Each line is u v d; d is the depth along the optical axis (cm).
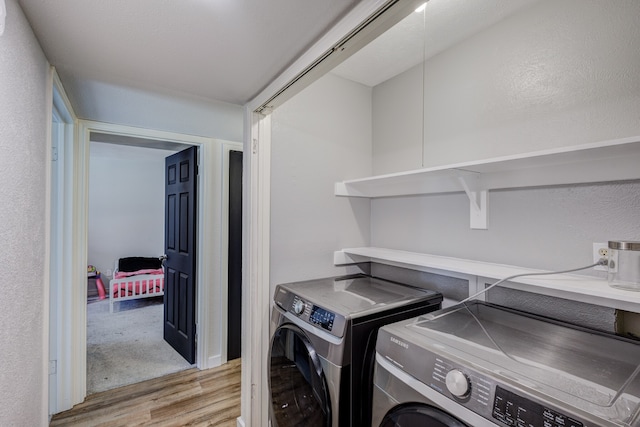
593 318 117
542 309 130
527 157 112
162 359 285
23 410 101
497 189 149
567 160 116
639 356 91
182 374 259
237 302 289
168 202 327
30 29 103
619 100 114
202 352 267
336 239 204
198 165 273
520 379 77
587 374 80
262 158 176
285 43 116
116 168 550
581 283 107
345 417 118
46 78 126
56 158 207
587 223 122
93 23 103
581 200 123
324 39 110
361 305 135
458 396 81
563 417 65
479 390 78
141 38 112
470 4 138
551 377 78
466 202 164
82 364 221
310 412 132
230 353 284
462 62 167
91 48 120
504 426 72
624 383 76
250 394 176
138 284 454
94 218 535
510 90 146
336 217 205
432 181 176
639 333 107
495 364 84
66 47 119
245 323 180
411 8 89
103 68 137
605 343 100
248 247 176
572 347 97
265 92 156
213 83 152
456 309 135
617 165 110
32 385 111
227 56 126
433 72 181
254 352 175
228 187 281
